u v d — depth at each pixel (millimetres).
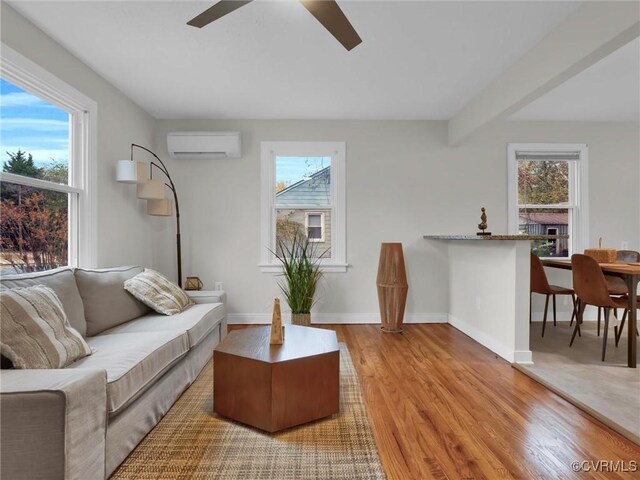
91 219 3322
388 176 4879
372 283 4879
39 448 1371
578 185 4977
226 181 4828
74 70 3109
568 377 2945
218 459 1889
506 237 3229
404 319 4898
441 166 4891
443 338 4172
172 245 4820
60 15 2547
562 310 5016
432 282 4914
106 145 3605
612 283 4336
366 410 2436
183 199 4820
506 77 3412
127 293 3088
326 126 4855
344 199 4844
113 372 1836
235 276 4840
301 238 4934
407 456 1921
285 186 4938
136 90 3855
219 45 2957
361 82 3678
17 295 1921
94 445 1567
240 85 3744
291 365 2197
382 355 3574
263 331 2828
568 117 4816
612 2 2215
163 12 2521
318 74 3490
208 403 2551
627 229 5000
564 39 2633
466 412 2406
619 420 2232
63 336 1975
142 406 2080
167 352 2354
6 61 2414
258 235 4840
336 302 4875
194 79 3596
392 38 2857
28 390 1390
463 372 3125
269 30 2746
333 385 2375
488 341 3785
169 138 4633
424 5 2443
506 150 4922
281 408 2160
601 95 4051
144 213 4453
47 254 2932
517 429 2193
